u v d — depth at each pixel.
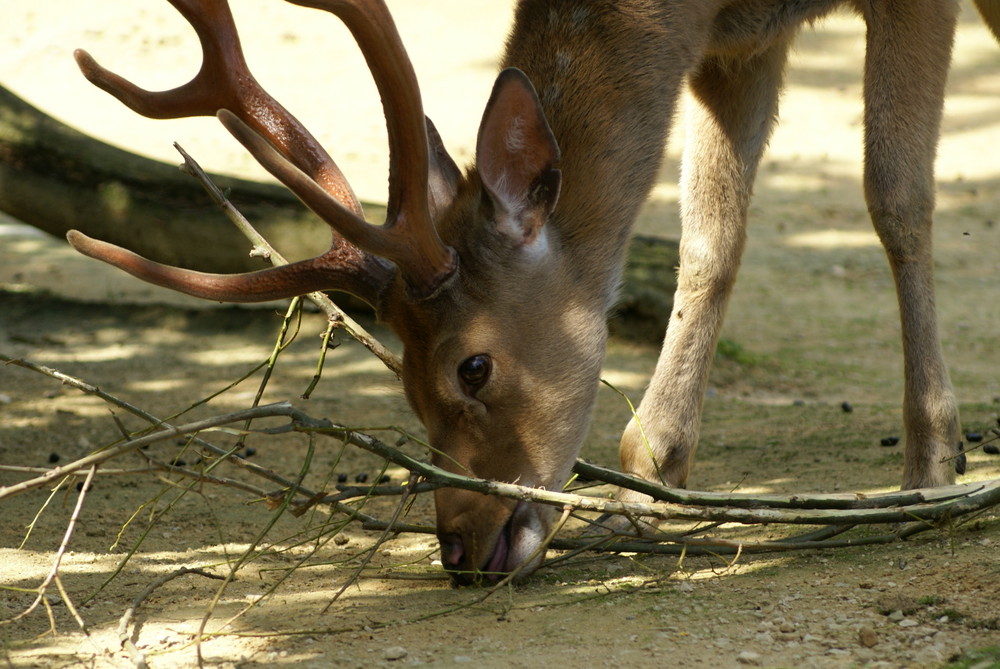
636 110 8.90
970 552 7.95
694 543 8.31
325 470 11.41
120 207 16.80
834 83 28.95
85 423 12.95
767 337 17.33
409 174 7.55
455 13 32.31
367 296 7.97
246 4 33.88
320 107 28.42
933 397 9.27
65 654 7.03
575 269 8.52
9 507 10.10
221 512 10.12
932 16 9.27
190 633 7.37
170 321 17.31
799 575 8.01
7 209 17.39
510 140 8.02
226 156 25.66
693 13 9.16
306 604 7.96
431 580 8.51
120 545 9.22
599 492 10.49
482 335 8.04
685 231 10.05
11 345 16.31
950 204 23.52
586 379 8.48
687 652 6.74
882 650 6.64
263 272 7.73
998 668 6.19
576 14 8.98
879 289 19.77
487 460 8.23
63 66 30.83
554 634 7.16
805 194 24.48
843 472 10.74
